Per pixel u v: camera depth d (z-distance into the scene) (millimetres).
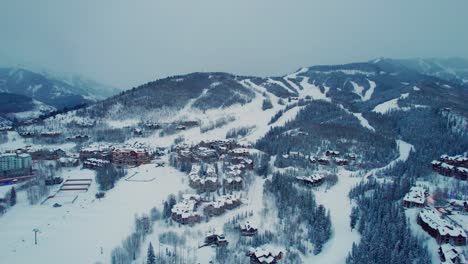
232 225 162125
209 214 172000
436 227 139750
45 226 169125
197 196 187000
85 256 142750
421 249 132125
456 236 133500
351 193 192000
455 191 187125
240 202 185375
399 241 133875
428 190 188000
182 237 151750
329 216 167000
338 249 146500
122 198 198500
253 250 138875
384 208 161625
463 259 122688
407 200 167625
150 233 157250
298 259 138125
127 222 169625
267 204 183625
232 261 135875
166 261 132875
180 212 166750
